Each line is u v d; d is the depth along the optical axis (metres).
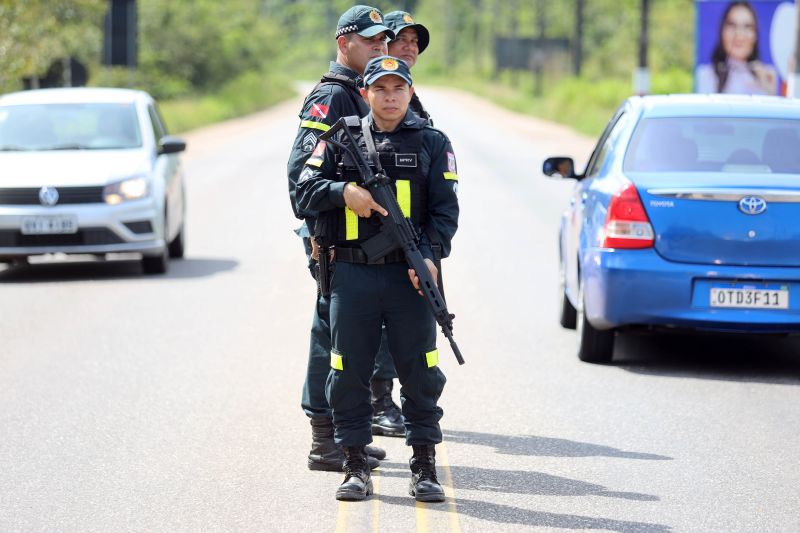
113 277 39.81
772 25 84.38
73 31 121.88
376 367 21.86
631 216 26.22
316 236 18.25
